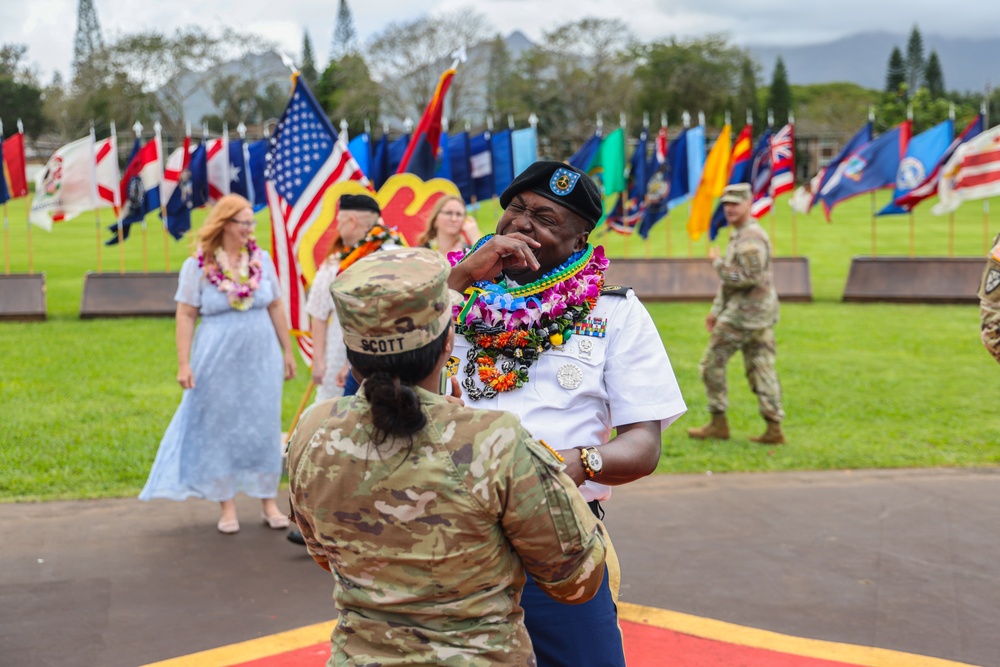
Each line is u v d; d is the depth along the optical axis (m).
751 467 6.87
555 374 2.51
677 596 4.57
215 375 5.41
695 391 9.52
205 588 4.68
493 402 2.51
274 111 79.38
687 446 7.46
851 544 5.27
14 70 85.56
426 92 69.38
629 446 2.40
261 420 5.52
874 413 8.52
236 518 5.72
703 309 14.91
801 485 6.42
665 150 17.48
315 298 5.80
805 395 9.23
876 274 15.68
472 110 73.06
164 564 4.99
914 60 111.06
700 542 5.32
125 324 13.39
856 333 12.65
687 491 6.29
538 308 2.50
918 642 4.06
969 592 4.59
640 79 82.94
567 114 75.81
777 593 4.60
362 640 2.00
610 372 2.54
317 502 2.00
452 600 1.96
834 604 4.47
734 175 17.12
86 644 4.04
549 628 2.47
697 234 17.05
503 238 2.45
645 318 2.60
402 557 1.94
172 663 3.87
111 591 4.62
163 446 5.61
